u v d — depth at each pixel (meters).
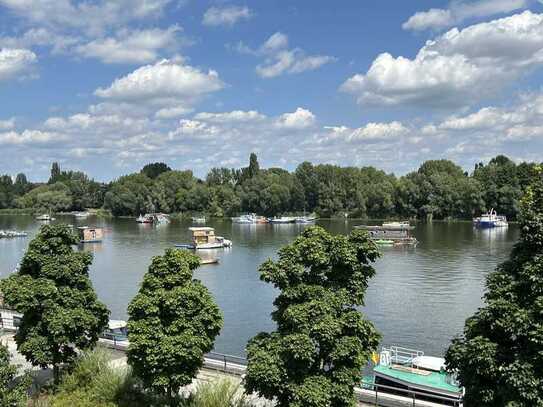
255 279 92.62
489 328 20.28
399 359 43.53
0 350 25.80
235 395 30.11
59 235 33.16
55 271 31.86
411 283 85.25
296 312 23.12
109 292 83.81
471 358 19.39
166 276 27.94
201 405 26.11
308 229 25.59
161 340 26.42
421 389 36.94
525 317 18.80
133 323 27.02
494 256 112.88
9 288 31.03
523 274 19.95
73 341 31.33
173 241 152.50
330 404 23.00
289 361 22.97
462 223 198.88
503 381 19.00
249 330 61.81
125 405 27.69
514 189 191.88
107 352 32.81
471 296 75.94
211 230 140.12
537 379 18.28
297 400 22.42
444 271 95.56
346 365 23.33
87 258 33.66
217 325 28.05
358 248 25.12
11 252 136.25
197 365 27.27
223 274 98.00
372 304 71.88
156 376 26.42
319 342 23.22
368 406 29.36
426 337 57.88
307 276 24.84
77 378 30.44
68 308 31.39
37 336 30.89
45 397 29.19
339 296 23.83
